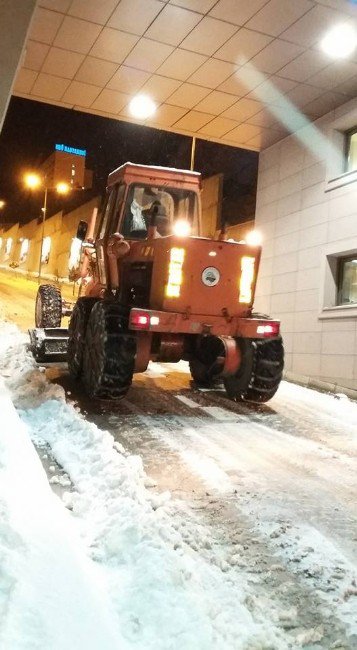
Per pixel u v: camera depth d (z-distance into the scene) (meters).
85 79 8.72
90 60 8.09
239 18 6.78
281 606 2.49
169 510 3.39
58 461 4.09
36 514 2.72
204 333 5.85
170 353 6.15
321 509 3.58
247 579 2.70
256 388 6.30
